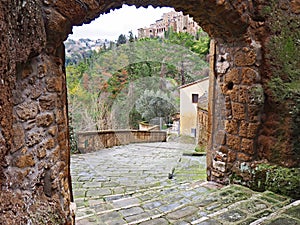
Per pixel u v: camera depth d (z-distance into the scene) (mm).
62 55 1714
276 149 2736
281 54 2686
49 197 1609
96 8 1655
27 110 1390
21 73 1349
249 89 2775
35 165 1467
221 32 2816
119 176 4250
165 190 3072
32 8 1272
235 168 3021
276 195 2689
